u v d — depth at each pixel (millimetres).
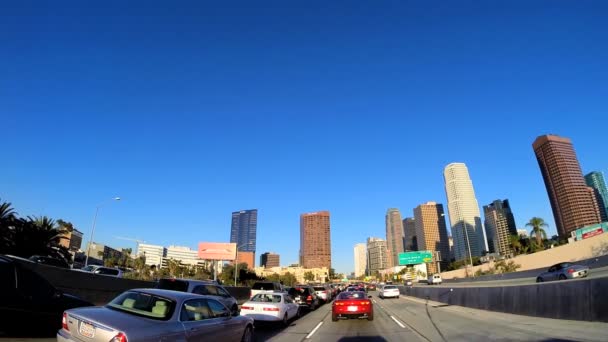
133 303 7363
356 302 18500
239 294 32375
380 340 12430
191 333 7367
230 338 8945
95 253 125125
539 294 14820
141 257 92500
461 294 23594
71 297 10602
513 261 68375
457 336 12328
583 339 9883
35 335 10203
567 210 128500
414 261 89562
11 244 38438
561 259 57000
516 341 10555
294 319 20625
